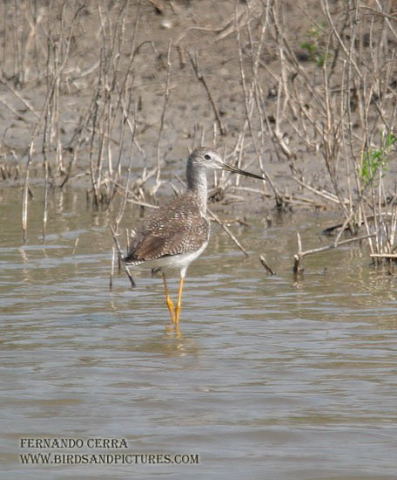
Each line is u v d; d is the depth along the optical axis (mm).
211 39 24891
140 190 17922
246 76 23281
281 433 8398
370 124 19281
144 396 9273
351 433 8367
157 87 23156
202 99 22672
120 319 11805
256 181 18531
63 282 13453
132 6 25922
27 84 24094
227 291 12961
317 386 9453
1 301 12492
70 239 15852
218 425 8594
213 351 10555
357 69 16094
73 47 24266
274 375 9781
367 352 10406
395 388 9359
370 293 12688
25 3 24500
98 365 10148
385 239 14961
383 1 22609
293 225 16531
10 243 15586
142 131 21391
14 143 21781
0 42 25797
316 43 22609
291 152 18953
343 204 15688
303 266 14141
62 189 19438
